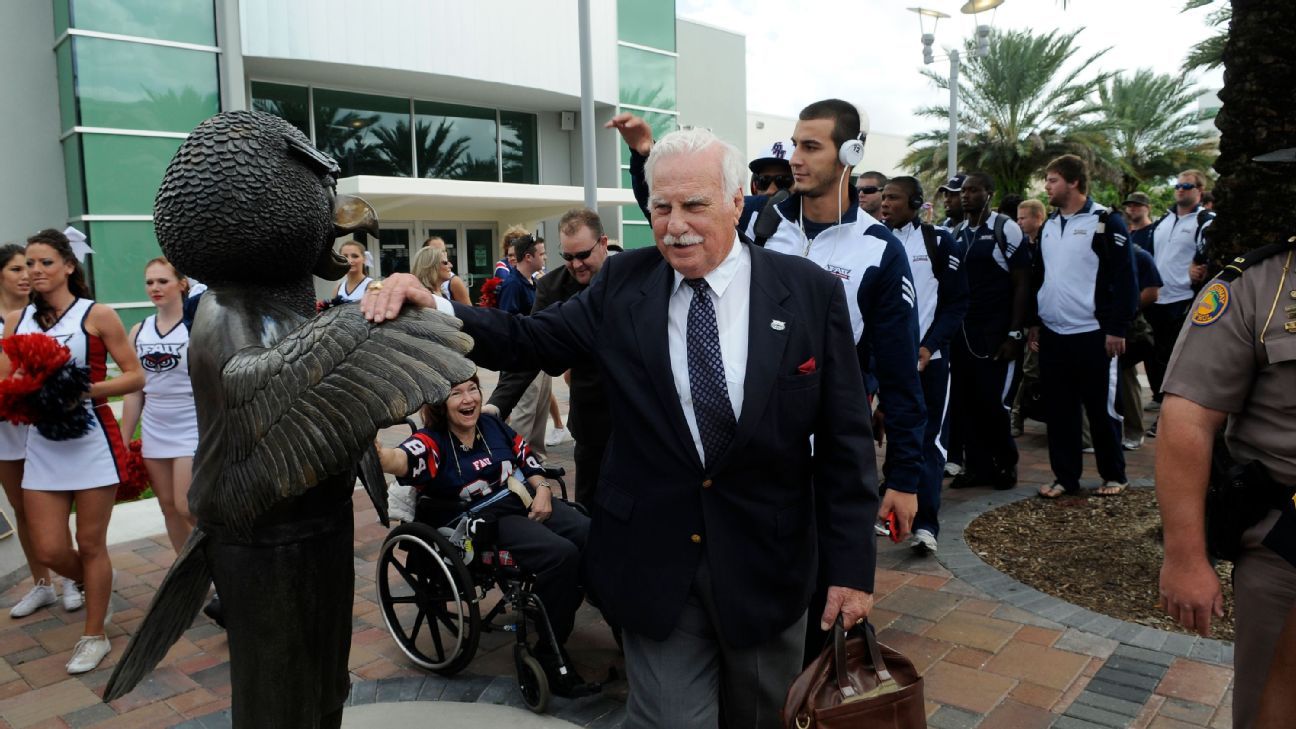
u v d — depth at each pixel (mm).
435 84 16922
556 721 3076
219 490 1686
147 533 5488
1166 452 2119
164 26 13555
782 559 2039
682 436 1998
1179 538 2100
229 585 1767
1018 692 3166
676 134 2004
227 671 3609
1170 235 7996
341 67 15336
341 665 1938
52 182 13891
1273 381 2000
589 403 3746
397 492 3555
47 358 3539
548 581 3164
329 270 1955
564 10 18109
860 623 2016
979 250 5613
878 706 1863
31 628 4105
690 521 2008
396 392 1513
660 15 20484
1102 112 30031
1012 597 3998
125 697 3408
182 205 1668
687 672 2039
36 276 3805
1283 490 1985
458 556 3256
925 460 4566
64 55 13195
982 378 5668
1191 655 3365
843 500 2059
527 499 3438
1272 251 2021
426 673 3529
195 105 13953
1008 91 28375
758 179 3945
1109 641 3527
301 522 1774
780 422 1989
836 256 2924
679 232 1945
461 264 18938
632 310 2082
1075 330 5258
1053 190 5266
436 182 15680
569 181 20484
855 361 2102
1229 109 3863
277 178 1706
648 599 2014
